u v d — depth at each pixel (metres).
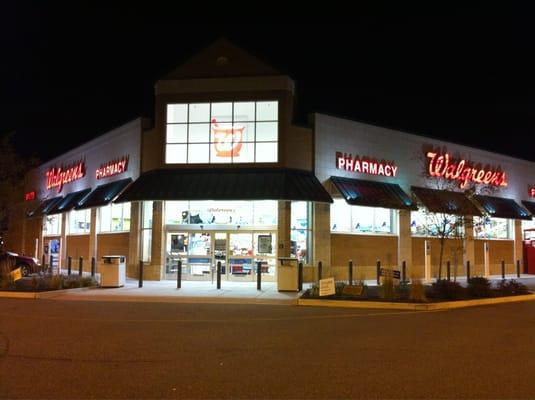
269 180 23.75
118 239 27.89
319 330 11.50
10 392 6.57
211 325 12.12
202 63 25.38
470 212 26.56
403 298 16.88
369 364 8.20
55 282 19.66
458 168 31.83
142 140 26.69
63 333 10.88
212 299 17.48
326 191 24.67
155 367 7.93
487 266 27.98
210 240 24.83
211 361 8.35
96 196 29.31
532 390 6.78
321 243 24.70
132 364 8.12
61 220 35.53
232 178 24.11
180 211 25.16
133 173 27.19
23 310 14.77
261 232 24.53
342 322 12.80
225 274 24.55
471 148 33.19
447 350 9.34
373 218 27.31
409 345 9.79
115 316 13.58
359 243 26.39
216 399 6.35
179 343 9.84
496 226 34.38
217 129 24.94
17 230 43.22
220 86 25.03
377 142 27.94
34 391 6.62
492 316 14.17
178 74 25.42
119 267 20.92
